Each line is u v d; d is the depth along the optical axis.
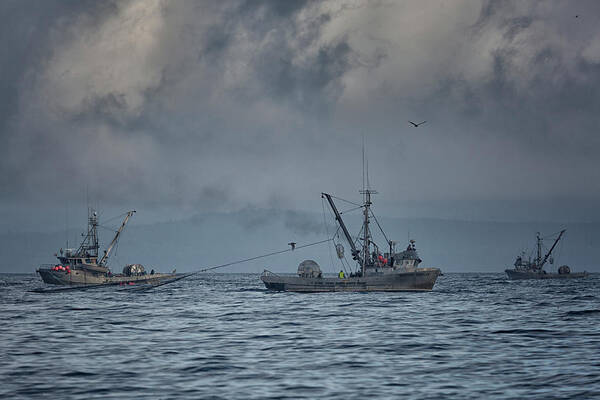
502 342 109.75
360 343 108.81
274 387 72.38
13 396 68.31
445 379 76.56
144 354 96.31
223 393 69.44
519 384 73.44
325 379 76.81
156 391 70.44
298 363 88.00
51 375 79.38
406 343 108.75
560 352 97.44
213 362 88.81
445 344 107.31
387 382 75.00
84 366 85.69
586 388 71.00
